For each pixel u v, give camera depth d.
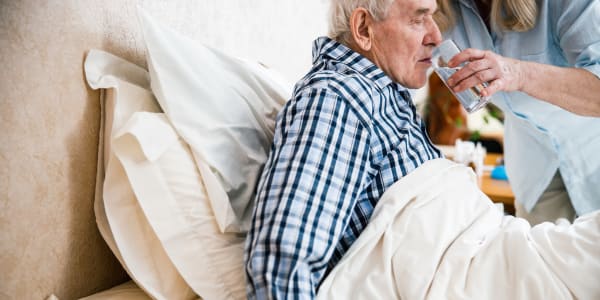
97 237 1.00
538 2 1.31
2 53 0.79
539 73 1.13
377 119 1.00
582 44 1.24
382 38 1.07
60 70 0.89
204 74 1.02
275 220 0.83
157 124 0.91
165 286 0.93
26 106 0.84
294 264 0.81
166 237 0.90
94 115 0.96
